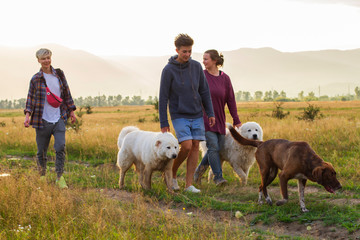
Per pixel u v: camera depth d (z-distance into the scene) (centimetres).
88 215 469
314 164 498
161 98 660
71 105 713
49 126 681
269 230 468
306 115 2044
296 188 671
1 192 524
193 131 669
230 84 762
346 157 902
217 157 718
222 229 461
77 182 748
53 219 462
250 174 818
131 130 749
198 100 669
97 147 1190
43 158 705
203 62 751
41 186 593
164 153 625
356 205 513
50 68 694
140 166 700
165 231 426
